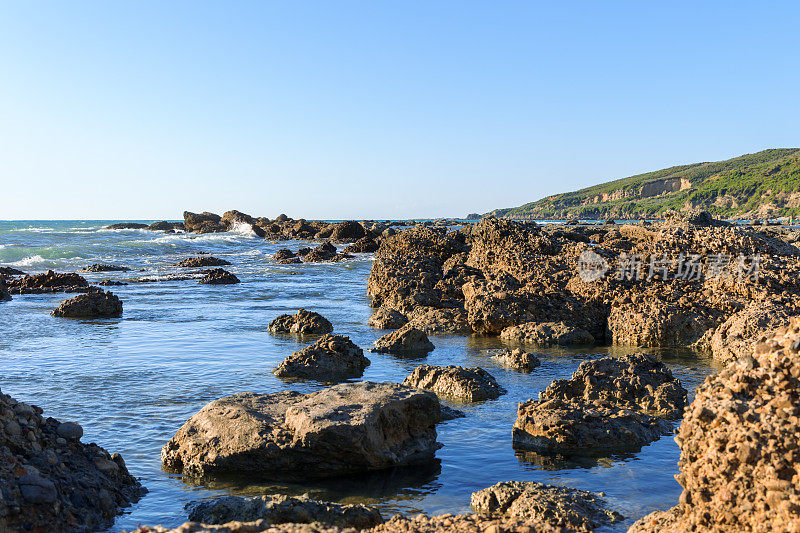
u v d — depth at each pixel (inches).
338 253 2463.1
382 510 304.0
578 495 303.1
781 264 805.2
